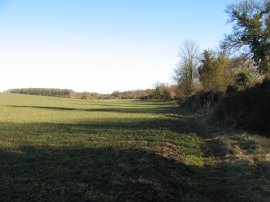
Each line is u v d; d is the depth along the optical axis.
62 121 35.56
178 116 45.00
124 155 15.97
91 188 10.89
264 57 48.34
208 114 35.41
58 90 163.00
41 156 15.69
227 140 20.95
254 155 16.48
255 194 11.00
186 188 11.92
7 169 13.20
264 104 24.33
